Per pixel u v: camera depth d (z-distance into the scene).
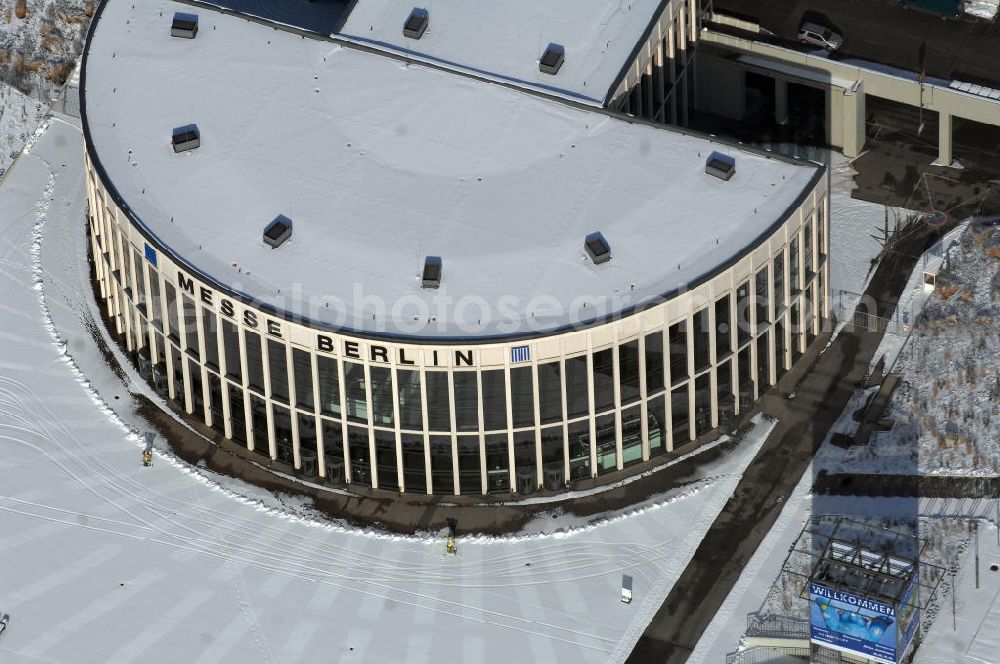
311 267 128.50
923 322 137.62
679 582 125.25
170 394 136.38
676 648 122.25
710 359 129.62
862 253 142.38
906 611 117.44
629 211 130.62
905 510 127.56
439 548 127.69
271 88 139.50
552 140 135.38
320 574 126.69
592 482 130.75
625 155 134.12
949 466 129.50
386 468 130.00
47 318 141.62
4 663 122.38
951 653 120.38
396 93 138.88
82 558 127.69
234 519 129.75
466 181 133.12
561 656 122.00
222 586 126.12
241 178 133.75
